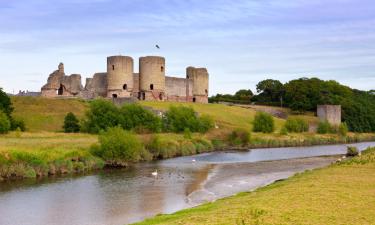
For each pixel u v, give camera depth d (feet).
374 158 165.07
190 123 300.61
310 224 69.15
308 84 522.47
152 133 250.57
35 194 121.29
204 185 139.74
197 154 249.14
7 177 145.28
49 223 92.32
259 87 575.79
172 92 408.26
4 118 234.38
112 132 188.65
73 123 268.82
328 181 110.93
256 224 69.15
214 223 70.95
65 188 130.82
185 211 88.84
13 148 160.35
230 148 292.40
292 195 93.20
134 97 360.48
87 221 93.91
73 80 379.96
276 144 317.83
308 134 380.58
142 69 384.06
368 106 549.95
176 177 156.46
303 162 212.02
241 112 421.59
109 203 111.45
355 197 89.04
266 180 150.61
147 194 123.85
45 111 318.04
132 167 182.39
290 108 514.68
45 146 179.63
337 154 258.78
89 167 171.01
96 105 263.70
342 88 565.12
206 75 441.68
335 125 420.36
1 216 97.45
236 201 92.89
